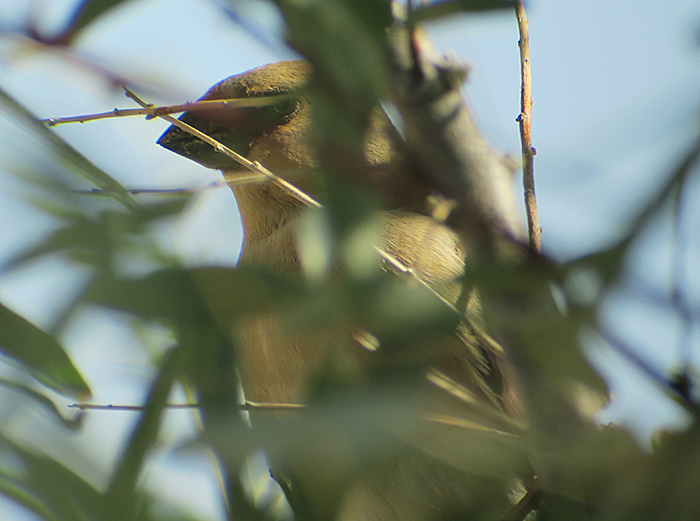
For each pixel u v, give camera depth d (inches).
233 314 114.6
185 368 120.0
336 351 121.3
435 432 127.9
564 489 119.8
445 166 138.0
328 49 120.6
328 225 121.6
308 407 115.7
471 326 141.6
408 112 139.2
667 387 95.1
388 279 120.2
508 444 130.0
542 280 101.1
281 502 155.6
